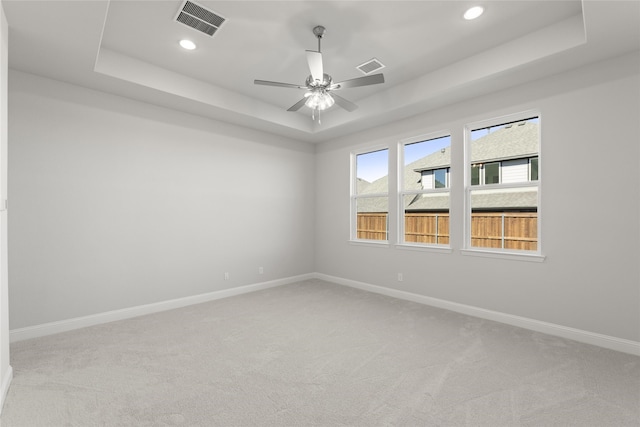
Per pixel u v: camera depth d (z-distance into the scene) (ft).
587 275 9.53
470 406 6.32
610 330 9.11
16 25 7.52
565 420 5.88
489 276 11.69
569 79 9.91
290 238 17.98
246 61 11.06
